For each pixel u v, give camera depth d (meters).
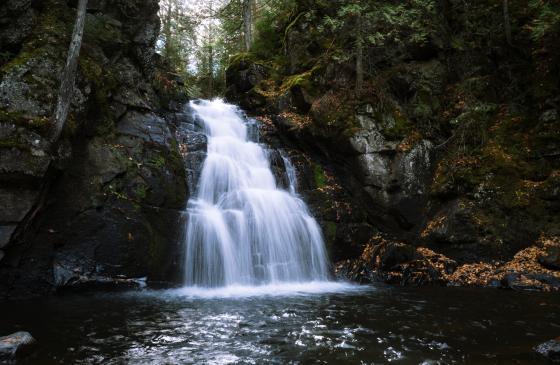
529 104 12.77
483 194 11.60
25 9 9.34
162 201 10.10
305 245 11.22
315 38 15.87
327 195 12.75
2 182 7.67
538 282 9.73
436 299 8.56
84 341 5.68
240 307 7.73
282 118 14.59
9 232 7.68
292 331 6.21
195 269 9.83
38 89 8.55
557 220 11.02
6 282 8.16
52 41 9.43
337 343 5.67
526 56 13.25
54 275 8.62
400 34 14.08
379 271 11.07
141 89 12.55
